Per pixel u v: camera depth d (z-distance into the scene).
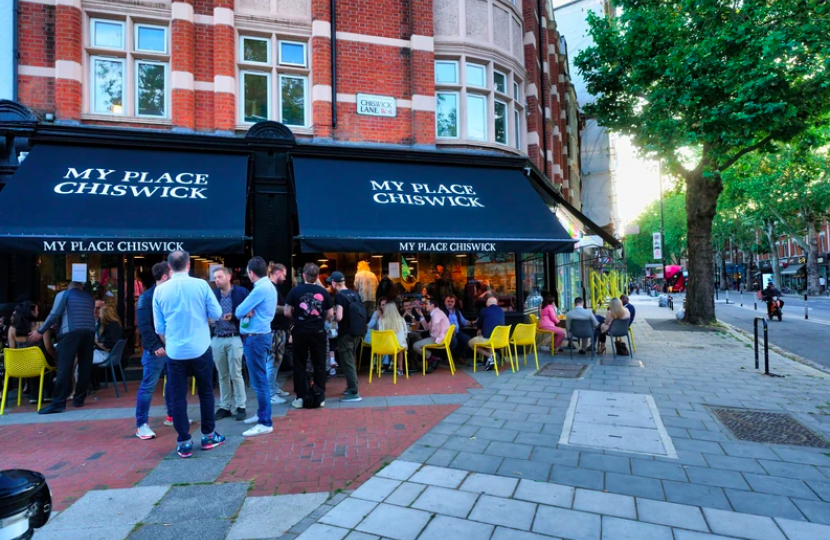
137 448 4.55
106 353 6.91
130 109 8.27
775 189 32.34
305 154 8.65
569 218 13.77
